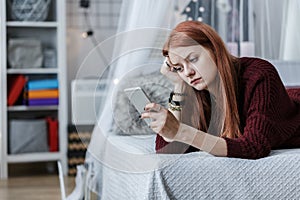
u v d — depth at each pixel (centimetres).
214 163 180
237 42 381
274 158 184
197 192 178
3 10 469
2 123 472
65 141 482
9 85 486
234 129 198
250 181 181
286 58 381
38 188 423
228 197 180
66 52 504
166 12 333
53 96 480
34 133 479
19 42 479
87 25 516
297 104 230
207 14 374
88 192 254
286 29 379
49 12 506
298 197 183
